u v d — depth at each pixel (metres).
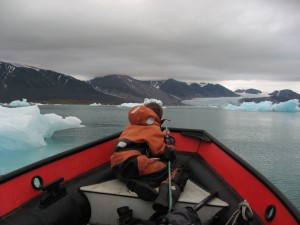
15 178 2.45
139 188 2.61
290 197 11.04
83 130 31.84
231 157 3.22
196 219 2.28
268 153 20.30
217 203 2.64
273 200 2.40
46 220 2.40
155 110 3.12
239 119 58.19
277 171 15.11
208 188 3.10
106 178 3.25
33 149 18.77
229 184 3.09
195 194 2.79
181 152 4.09
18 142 18.23
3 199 2.30
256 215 2.56
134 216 2.70
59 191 2.67
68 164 3.05
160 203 2.44
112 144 3.84
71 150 3.12
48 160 2.79
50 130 25.23
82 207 2.77
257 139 27.75
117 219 2.62
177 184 2.71
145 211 2.68
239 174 2.98
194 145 4.13
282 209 2.24
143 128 2.88
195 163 3.72
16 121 18.83
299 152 20.72
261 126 42.44
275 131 35.56
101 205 2.79
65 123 30.16
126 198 2.71
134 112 2.95
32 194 2.60
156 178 2.72
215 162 3.56
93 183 3.08
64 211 2.58
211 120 54.19
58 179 2.68
